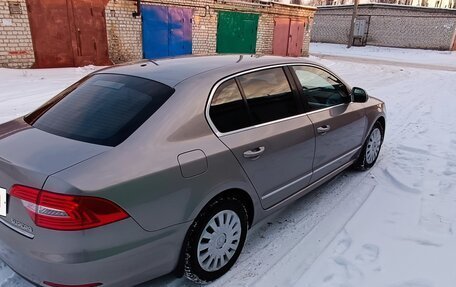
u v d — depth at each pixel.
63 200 1.81
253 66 2.95
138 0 13.16
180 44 15.09
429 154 5.20
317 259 2.85
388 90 11.32
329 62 20.59
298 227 3.30
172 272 2.49
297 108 3.24
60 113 2.54
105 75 2.87
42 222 1.84
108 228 1.91
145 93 2.45
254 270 2.72
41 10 11.21
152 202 2.08
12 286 2.45
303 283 2.58
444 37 31.23
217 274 2.60
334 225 3.34
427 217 3.47
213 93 2.55
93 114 2.39
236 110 2.69
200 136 2.39
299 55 22.30
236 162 2.55
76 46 12.19
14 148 2.16
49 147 2.11
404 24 32.88
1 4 10.44
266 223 3.37
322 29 39.03
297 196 3.38
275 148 2.88
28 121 2.62
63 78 10.34
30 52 11.27
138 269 2.12
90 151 2.05
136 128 2.19
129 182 1.98
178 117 2.31
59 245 1.84
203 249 2.46
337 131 3.69
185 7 14.76
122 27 13.13
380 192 4.02
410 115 7.75
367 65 20.03
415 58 26.34
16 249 1.98
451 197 3.87
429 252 2.93
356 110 4.03
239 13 17.14
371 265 2.77
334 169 3.90
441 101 9.59
